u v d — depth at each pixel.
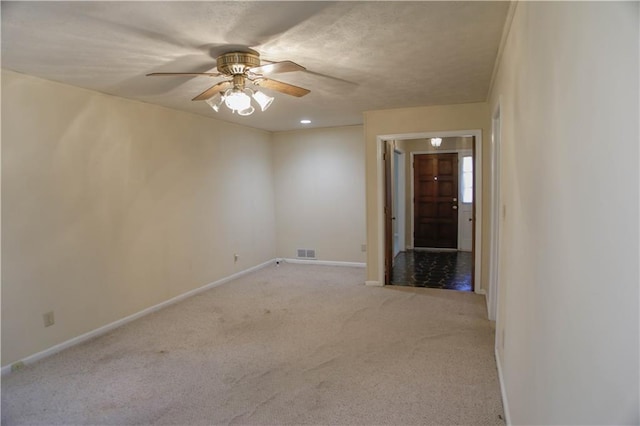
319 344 3.33
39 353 3.14
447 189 7.68
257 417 2.32
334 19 2.16
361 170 6.20
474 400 2.44
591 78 0.86
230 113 4.86
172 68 2.96
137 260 4.08
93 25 2.16
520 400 1.81
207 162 5.12
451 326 3.68
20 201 3.04
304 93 2.98
